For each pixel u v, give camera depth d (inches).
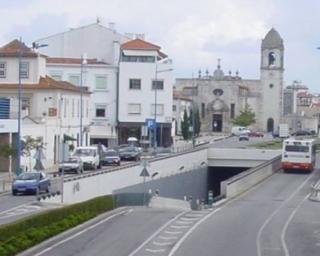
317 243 1631.4
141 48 5506.9
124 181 2997.0
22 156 3376.0
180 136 6978.4
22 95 4030.5
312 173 4101.9
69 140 3759.8
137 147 4687.5
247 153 4411.9
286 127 7588.6
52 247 1454.2
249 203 2765.7
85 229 1776.6
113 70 5477.4
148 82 5506.9
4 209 2166.6
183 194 3814.0
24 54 4055.1
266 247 1553.9
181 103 7411.4
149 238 1658.5
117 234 1707.7
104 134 5393.7
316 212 2437.3
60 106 4124.0
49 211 1637.6
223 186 2997.0
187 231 1823.3
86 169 3656.5
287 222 2107.5
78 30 5792.3
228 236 1743.4
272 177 3865.7
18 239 1348.4
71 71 5403.5
